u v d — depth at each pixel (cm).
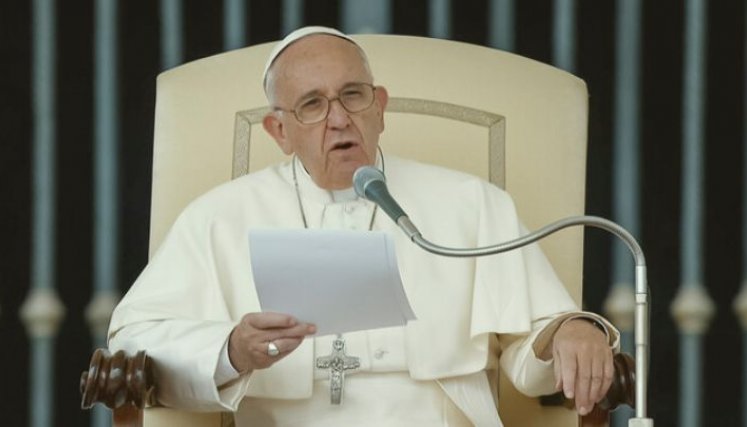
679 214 2314
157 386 1459
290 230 1345
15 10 2303
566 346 1401
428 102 1675
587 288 2298
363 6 2291
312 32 1527
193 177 1667
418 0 2292
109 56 2309
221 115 1677
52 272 2306
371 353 1512
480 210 1567
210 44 2295
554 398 1584
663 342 2303
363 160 1510
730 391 2295
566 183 1661
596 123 2309
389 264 1352
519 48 2298
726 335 2303
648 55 2308
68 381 2292
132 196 2308
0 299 2297
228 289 1540
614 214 2317
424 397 1514
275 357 1392
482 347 1517
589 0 2302
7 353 2292
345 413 1503
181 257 1545
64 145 2311
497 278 1530
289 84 1512
